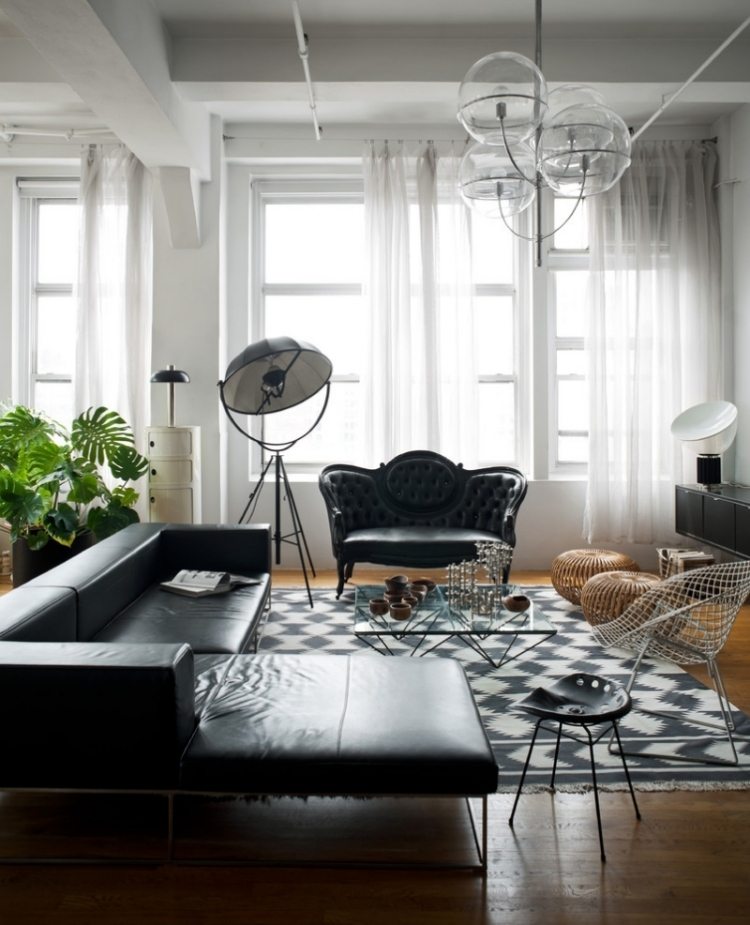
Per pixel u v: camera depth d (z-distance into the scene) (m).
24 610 2.47
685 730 2.96
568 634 4.25
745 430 5.81
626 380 5.97
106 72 3.89
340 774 1.98
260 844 2.17
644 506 5.99
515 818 2.32
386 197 5.97
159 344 5.86
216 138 5.84
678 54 4.77
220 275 5.90
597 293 5.96
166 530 4.15
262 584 3.86
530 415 6.31
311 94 4.80
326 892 1.96
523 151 3.05
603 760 2.71
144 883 1.99
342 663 2.62
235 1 4.30
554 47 4.76
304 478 6.27
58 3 3.17
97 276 5.93
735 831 2.26
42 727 2.00
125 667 1.99
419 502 5.61
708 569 3.07
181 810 2.35
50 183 6.21
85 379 5.95
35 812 2.33
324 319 6.43
